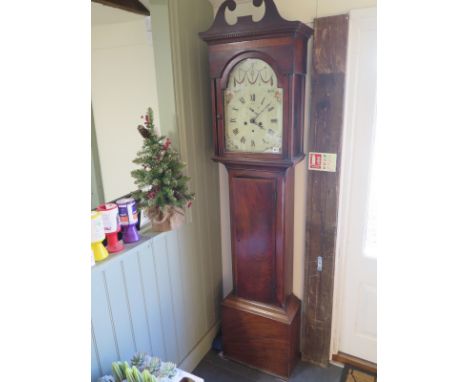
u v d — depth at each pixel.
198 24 1.63
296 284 1.91
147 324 1.51
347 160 1.63
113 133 1.71
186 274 1.75
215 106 1.53
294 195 1.76
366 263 1.74
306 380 1.80
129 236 1.39
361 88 1.51
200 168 1.77
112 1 1.44
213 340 2.09
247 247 1.72
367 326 1.83
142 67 1.64
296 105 1.43
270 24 1.28
